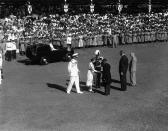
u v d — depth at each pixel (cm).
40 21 4191
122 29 4003
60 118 1622
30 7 4378
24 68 2834
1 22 4091
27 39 3519
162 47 3803
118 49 3672
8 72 2680
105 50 3625
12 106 1814
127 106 1797
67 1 4800
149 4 4625
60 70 2731
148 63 2925
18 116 1658
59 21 4131
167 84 2241
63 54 3102
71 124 1544
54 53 3031
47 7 4853
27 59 3244
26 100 1922
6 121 1591
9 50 3167
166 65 2834
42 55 2950
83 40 3778
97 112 1703
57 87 2206
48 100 1916
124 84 2106
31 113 1698
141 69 2694
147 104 1830
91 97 1975
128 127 1504
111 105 1816
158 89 2128
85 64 2917
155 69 2688
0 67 2388
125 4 4944
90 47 3834
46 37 3575
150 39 4138
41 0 4656
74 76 2041
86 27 3969
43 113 1695
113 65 2852
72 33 3747
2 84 2294
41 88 2180
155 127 1502
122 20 4262
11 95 2028
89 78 2086
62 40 3606
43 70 2742
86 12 4903
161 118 1612
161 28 4197
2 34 3456
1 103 1870
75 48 3753
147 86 2206
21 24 3966
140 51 3544
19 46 3500
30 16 4462
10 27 3791
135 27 4084
